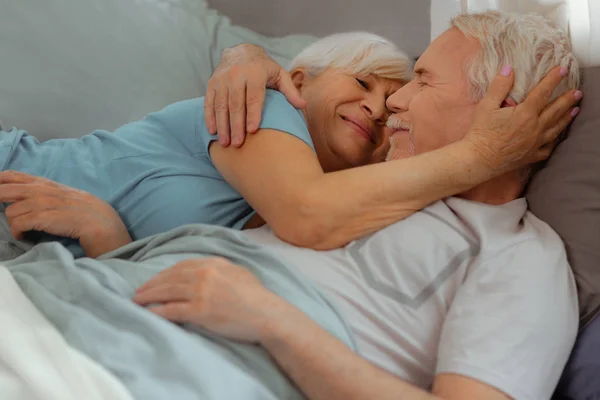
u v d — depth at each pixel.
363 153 1.13
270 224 0.90
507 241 0.83
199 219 1.05
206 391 0.62
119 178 1.10
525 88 0.90
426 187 0.86
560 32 0.96
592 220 0.88
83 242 0.97
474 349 0.72
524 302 0.75
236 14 1.71
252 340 0.71
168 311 0.72
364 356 0.79
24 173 0.99
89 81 1.40
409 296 0.82
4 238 0.98
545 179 0.96
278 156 0.88
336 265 0.85
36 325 0.67
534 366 0.71
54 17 1.43
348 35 1.19
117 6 1.51
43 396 0.58
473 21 0.95
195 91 1.48
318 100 1.13
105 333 0.67
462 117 0.92
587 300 0.83
